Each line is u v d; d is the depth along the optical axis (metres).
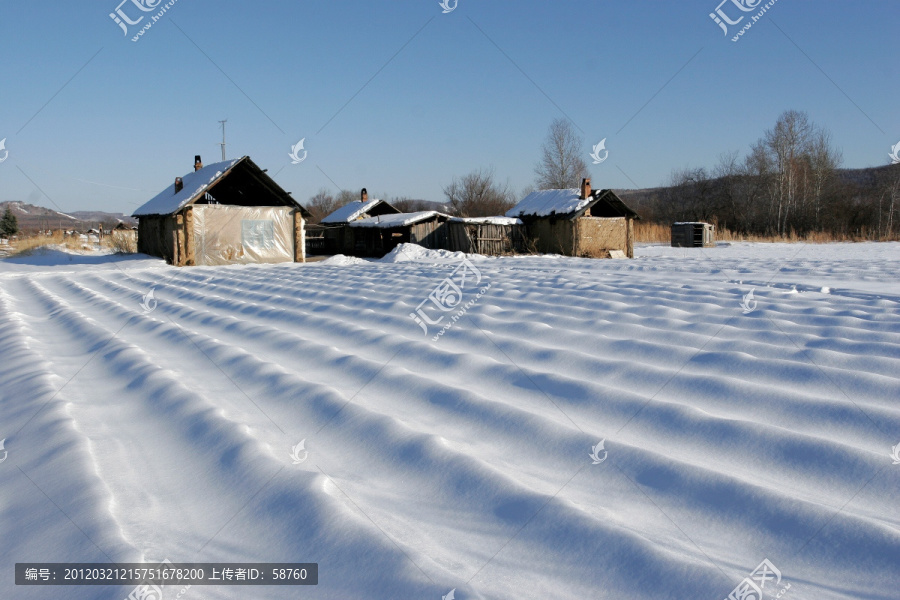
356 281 13.31
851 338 6.44
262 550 2.68
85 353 6.75
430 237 28.31
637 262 19.38
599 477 3.33
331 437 4.02
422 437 3.78
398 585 2.33
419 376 5.16
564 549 2.59
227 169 22.28
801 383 4.89
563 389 4.82
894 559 2.43
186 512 3.04
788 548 2.58
